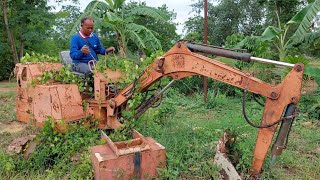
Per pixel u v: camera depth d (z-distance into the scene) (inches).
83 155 160.6
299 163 172.4
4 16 600.7
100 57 227.8
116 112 182.9
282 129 134.6
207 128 221.1
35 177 157.0
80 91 184.7
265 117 137.3
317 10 317.4
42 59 210.1
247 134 207.3
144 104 179.5
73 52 207.9
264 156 140.5
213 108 301.0
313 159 180.2
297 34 322.3
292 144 201.2
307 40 366.0
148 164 146.1
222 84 357.1
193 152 175.2
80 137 175.9
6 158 165.3
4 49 612.4
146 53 444.5
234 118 245.6
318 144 205.6
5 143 209.0
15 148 172.4
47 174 161.2
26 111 189.5
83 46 197.8
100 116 187.3
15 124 261.7
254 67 394.0
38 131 192.2
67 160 166.9
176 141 183.6
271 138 138.1
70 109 175.0
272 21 650.2
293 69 131.9
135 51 556.1
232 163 158.9
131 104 169.9
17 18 589.3
